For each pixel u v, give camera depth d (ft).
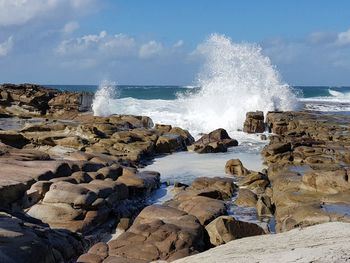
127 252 28.53
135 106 125.18
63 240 27.73
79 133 72.95
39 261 19.65
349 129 82.84
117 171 49.83
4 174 39.55
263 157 68.54
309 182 42.52
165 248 29.01
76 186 37.83
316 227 14.83
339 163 56.39
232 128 103.14
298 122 90.84
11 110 115.65
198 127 104.42
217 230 32.83
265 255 12.10
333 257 11.04
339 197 38.37
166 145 75.72
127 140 72.02
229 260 12.37
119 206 41.45
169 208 36.60
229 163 60.08
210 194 45.85
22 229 22.48
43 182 38.06
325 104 158.20
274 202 42.86
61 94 121.39
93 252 28.48
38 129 74.33
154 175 53.01
